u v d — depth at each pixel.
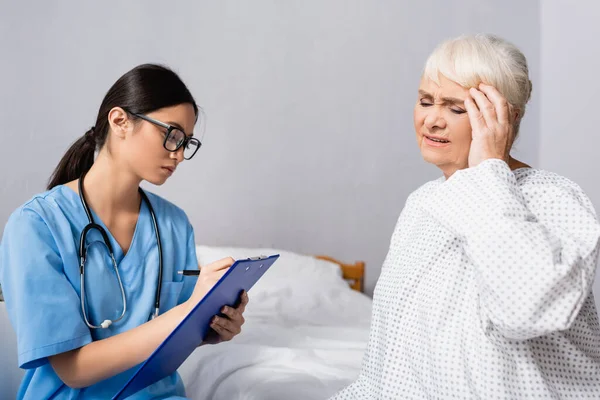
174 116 1.37
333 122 3.30
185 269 1.56
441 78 1.11
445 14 3.36
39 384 1.32
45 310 1.24
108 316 1.37
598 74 2.96
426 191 1.29
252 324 2.36
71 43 2.93
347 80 3.30
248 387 1.71
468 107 1.08
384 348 1.17
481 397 1.00
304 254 3.29
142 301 1.43
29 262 1.25
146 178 1.39
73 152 1.47
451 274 1.07
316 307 2.71
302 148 3.27
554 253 0.92
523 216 0.97
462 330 1.04
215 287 1.15
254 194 3.23
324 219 3.31
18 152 2.87
